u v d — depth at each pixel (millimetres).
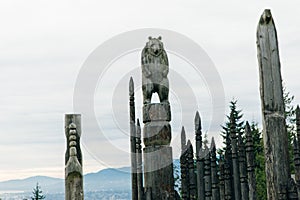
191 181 15461
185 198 15406
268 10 10438
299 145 13930
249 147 13102
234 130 14695
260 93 10477
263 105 10398
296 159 13898
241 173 13938
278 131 10320
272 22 10445
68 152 12938
